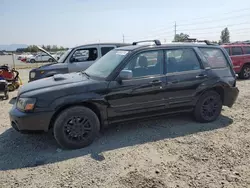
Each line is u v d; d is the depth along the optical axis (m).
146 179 2.99
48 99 3.71
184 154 3.64
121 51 4.62
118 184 2.90
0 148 3.98
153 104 4.41
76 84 3.95
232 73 5.21
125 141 4.17
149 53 4.40
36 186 2.90
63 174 3.15
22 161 3.52
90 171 3.21
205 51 5.00
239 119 5.22
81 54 8.22
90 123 3.97
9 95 8.80
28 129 3.70
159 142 4.09
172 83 4.49
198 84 4.75
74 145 3.89
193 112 5.01
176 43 4.81
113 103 4.08
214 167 3.25
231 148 3.81
